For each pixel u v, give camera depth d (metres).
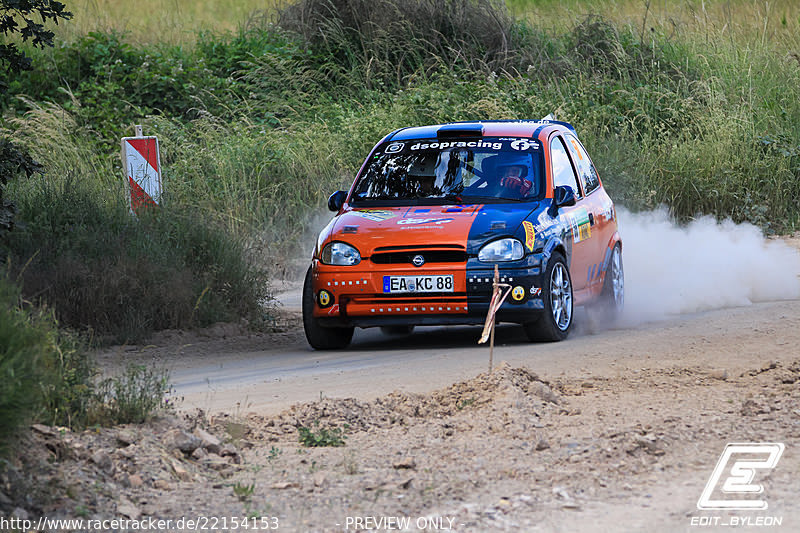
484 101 73.75
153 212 46.81
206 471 21.53
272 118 77.50
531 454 22.44
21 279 35.94
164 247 43.66
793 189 74.06
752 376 29.62
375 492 20.19
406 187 40.06
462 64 88.00
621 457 22.22
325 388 30.42
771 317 39.91
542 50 90.50
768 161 74.31
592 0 112.50
